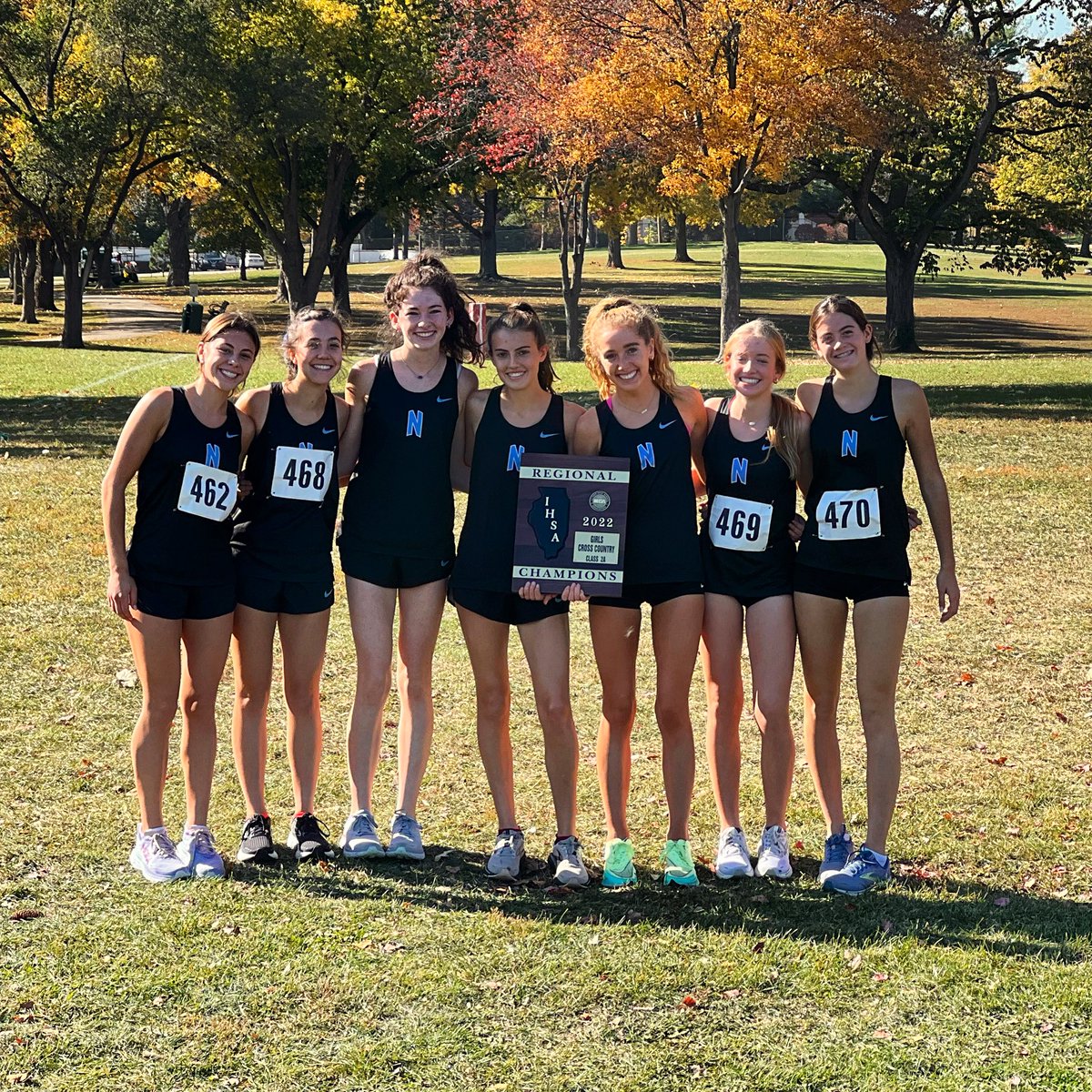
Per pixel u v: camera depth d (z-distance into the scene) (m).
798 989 3.98
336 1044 3.67
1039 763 6.03
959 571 9.66
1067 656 7.62
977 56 29.34
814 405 4.84
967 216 36.38
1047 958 4.17
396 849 4.93
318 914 4.45
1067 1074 3.52
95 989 3.93
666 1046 3.68
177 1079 3.49
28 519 11.14
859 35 22.62
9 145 35.19
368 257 90.38
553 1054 3.63
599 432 4.78
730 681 4.88
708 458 4.88
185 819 5.34
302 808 5.03
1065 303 55.88
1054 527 11.00
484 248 60.00
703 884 4.79
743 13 22.52
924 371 26.52
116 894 4.60
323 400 4.92
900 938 4.30
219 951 4.17
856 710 6.86
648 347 4.71
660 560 4.73
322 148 37.97
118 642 7.78
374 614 4.96
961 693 7.04
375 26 35.03
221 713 6.71
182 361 28.64
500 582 4.79
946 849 5.09
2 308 49.75
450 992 3.93
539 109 27.36
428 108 33.16
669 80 23.55
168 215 63.72
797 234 111.81
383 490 4.91
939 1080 3.50
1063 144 35.94
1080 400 19.86
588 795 5.74
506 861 4.81
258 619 4.88
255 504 4.92
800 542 4.86
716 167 24.00
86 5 31.59
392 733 6.52
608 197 37.38
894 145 32.41
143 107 32.47
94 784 5.68
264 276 73.50
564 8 24.47
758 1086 3.49
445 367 4.97
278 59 32.56
